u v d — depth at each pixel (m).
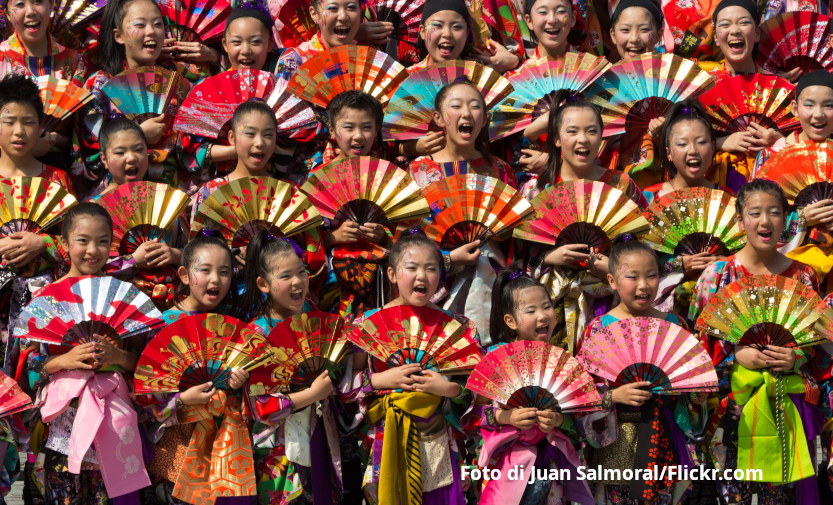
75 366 14.30
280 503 14.77
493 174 18.47
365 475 15.06
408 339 14.95
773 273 16.23
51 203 16.66
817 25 20.89
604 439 14.91
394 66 19.11
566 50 21.22
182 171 19.08
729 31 20.56
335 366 15.20
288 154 18.98
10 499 17.34
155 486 15.34
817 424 15.91
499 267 17.41
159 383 14.32
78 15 20.70
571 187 17.02
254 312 15.60
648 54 19.41
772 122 19.34
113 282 14.62
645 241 17.33
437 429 15.02
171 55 20.53
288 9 21.48
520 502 14.73
